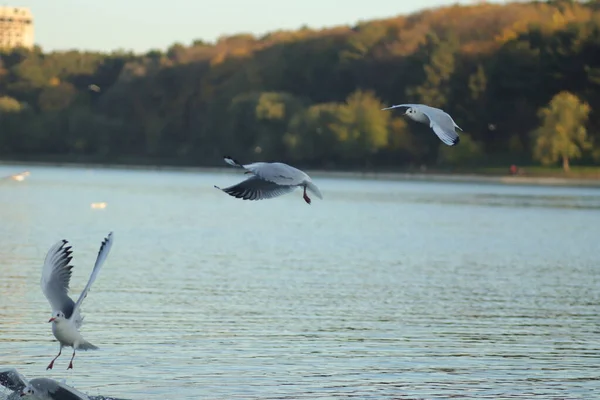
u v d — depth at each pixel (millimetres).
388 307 32125
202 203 89188
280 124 158500
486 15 164875
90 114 187250
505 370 23953
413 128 152625
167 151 185500
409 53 161000
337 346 26125
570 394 21969
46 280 16531
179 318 29500
